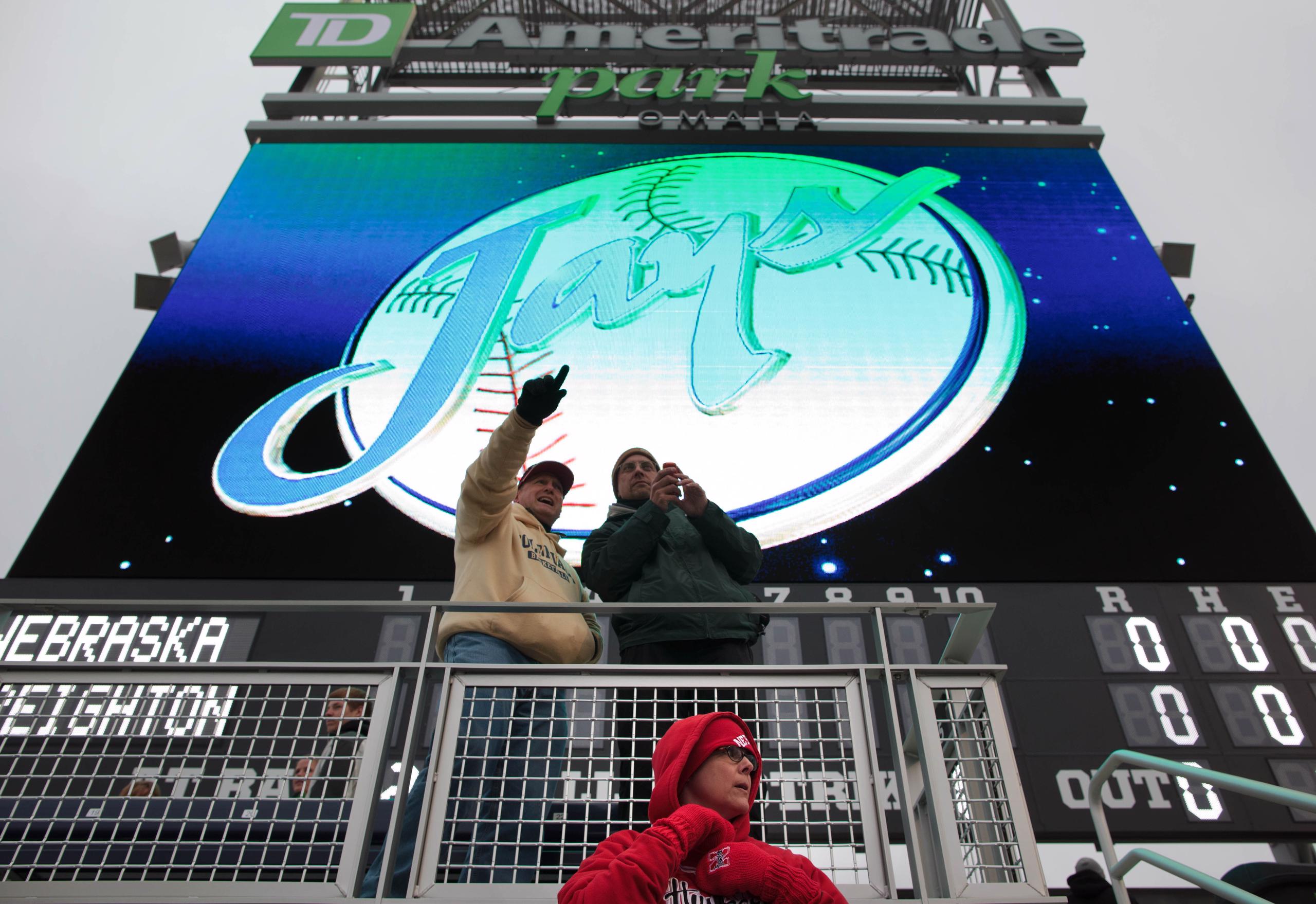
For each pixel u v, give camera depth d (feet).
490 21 40.75
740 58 38.99
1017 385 24.88
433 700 18.94
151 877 12.98
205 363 25.31
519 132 33.19
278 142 32.73
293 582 20.89
